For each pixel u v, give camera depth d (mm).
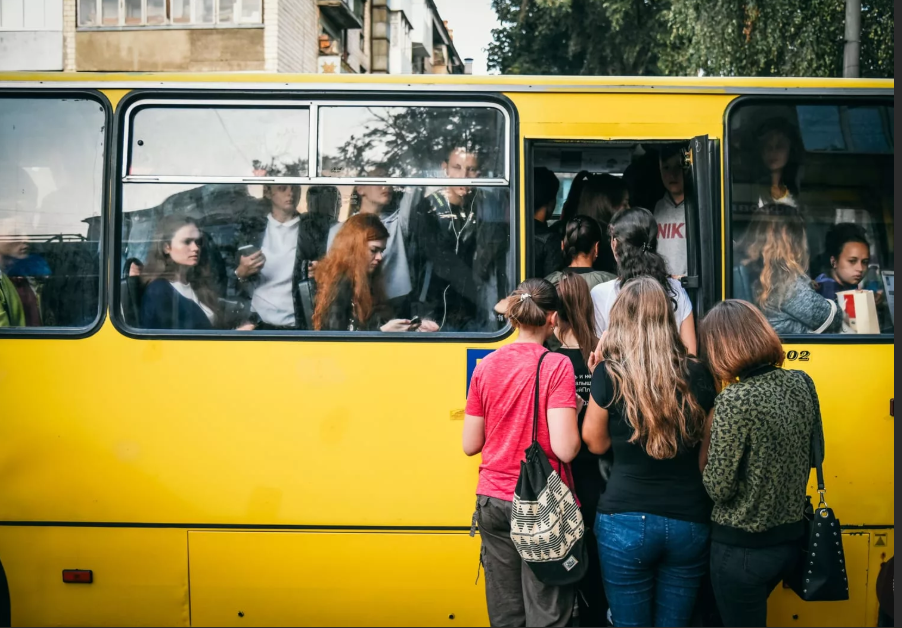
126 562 3920
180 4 13266
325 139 3973
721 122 3967
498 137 3971
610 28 17156
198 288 3957
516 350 3338
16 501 3916
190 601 3930
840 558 3156
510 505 3227
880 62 10992
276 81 3955
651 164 4383
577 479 3719
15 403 3910
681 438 3074
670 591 3188
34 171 3969
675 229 4254
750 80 3967
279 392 3893
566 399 3217
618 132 3953
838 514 3889
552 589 3234
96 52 13078
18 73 3961
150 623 3941
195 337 3904
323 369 3893
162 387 3902
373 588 3906
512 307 3371
